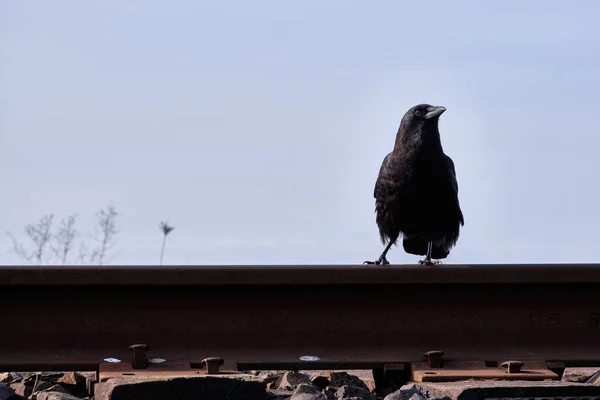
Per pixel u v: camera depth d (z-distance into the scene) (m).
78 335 6.50
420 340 6.81
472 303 6.91
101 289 6.57
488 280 6.86
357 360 6.65
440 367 6.62
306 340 6.71
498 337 6.89
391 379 6.69
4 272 6.41
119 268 6.55
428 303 6.88
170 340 6.57
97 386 5.82
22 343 6.43
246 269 6.65
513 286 6.96
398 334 6.80
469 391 5.36
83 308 6.54
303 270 6.70
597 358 6.89
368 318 6.80
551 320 6.97
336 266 6.73
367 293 6.82
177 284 6.57
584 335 6.98
